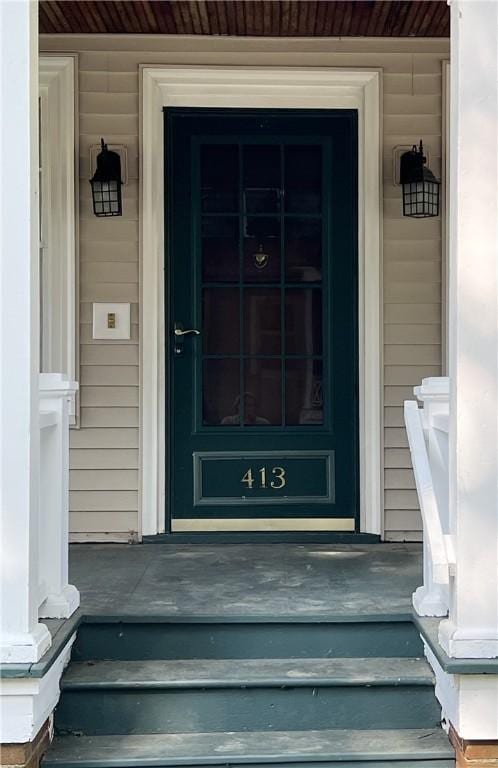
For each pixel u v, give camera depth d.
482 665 2.51
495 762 2.58
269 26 4.27
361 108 4.48
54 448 3.00
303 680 2.85
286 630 3.09
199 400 4.48
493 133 2.57
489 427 2.58
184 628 3.08
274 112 4.49
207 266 4.51
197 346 4.49
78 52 4.37
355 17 4.15
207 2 3.96
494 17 2.58
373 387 4.43
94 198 4.34
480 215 2.58
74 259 4.37
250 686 2.84
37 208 2.67
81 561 3.99
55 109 4.38
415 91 4.42
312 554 4.16
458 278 2.58
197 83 4.42
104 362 4.42
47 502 3.00
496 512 2.57
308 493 4.51
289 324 4.52
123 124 4.40
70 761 2.64
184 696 2.86
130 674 2.90
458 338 2.58
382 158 4.42
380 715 2.87
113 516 4.42
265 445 4.50
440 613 3.01
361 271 4.48
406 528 4.45
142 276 4.39
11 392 2.56
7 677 2.47
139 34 4.37
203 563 3.95
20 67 2.57
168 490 4.48
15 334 2.57
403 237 4.45
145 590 3.44
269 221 4.51
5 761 2.53
